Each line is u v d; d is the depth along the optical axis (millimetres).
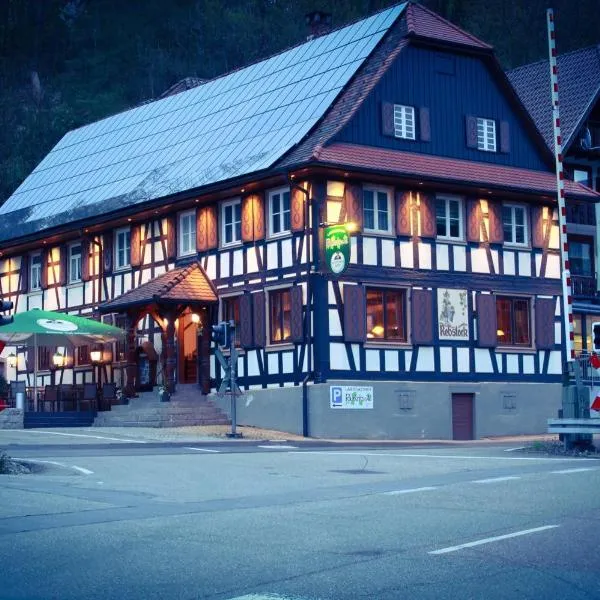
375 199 34281
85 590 8922
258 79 41375
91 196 43250
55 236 43188
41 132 92438
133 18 125250
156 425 34125
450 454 23875
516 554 10398
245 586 9039
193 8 125375
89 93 116500
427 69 36438
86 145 48938
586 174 45281
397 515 13117
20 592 8859
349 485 16906
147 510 13602
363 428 33156
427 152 35938
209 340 36344
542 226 37938
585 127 44531
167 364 35469
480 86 37656
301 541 11172
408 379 34219
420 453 24203
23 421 35219
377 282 33812
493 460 21781
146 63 118125
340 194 33469
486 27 97000
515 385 36531
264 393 34344
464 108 37156
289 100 37781
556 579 9297
